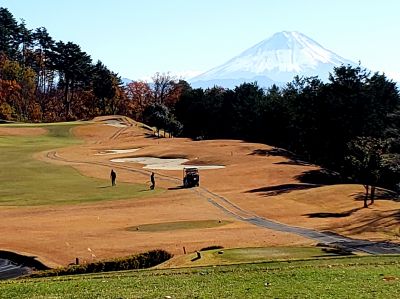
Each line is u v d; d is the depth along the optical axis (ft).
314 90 336.90
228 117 446.60
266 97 428.15
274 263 81.51
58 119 541.34
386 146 185.57
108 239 124.26
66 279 72.84
